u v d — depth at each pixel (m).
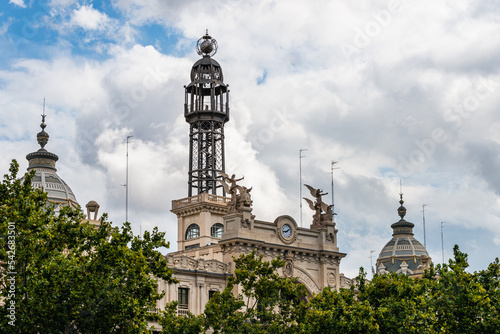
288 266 133.62
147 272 92.75
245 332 108.31
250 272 112.62
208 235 156.38
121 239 91.88
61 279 86.56
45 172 143.25
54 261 87.56
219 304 108.06
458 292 103.94
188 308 124.12
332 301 109.75
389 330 102.06
